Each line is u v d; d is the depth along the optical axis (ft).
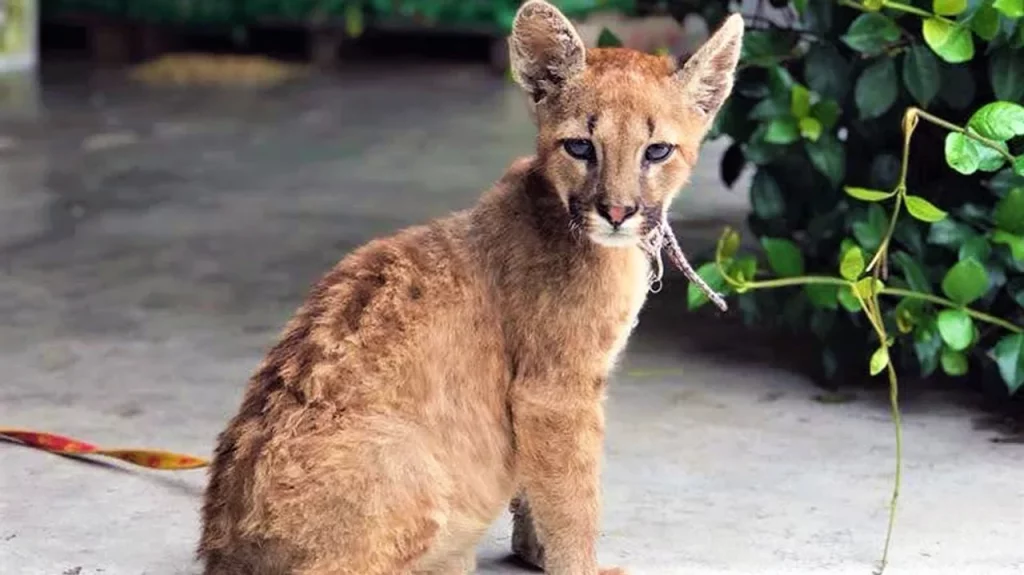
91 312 8.56
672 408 7.38
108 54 17.38
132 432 7.14
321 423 5.50
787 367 7.84
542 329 5.72
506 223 5.79
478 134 13.47
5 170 11.85
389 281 5.69
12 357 7.94
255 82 16.25
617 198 5.60
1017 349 6.95
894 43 7.06
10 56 16.42
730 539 6.29
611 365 5.86
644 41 15.75
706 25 8.27
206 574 5.64
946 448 6.99
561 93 5.72
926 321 7.07
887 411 7.35
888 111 7.30
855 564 6.13
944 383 7.63
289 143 13.10
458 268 5.75
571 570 5.79
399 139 13.28
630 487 6.67
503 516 6.51
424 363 5.63
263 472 5.49
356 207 10.81
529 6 5.75
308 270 9.25
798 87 7.18
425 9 16.65
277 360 5.67
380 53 18.22
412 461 5.53
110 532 6.31
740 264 7.23
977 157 6.32
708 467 6.84
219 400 7.48
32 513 6.42
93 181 11.57
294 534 5.47
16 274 9.12
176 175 11.82
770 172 7.57
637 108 5.64
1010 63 6.89
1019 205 6.88
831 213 7.41
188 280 9.07
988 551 6.21
